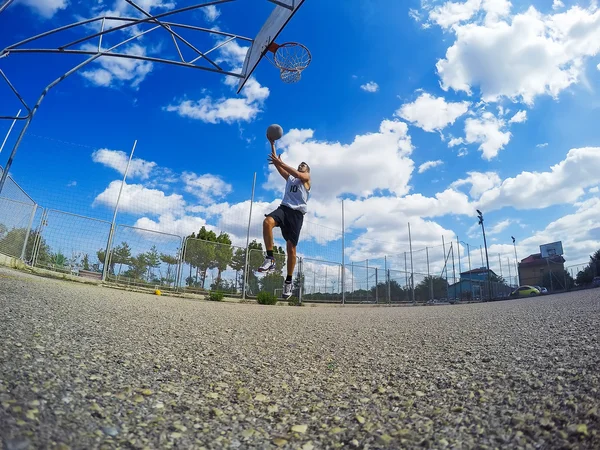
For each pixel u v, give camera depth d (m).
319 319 7.23
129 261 13.02
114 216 12.83
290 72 8.13
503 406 2.06
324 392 2.60
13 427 1.47
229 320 6.04
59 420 1.66
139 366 2.73
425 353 3.64
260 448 1.76
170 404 2.15
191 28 7.73
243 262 15.75
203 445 1.72
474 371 2.80
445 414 2.05
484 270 29.89
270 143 4.33
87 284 11.12
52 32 6.62
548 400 2.02
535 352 3.17
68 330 3.40
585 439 1.55
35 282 7.37
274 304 14.73
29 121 6.71
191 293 13.90
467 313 8.38
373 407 2.27
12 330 2.95
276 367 3.19
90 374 2.34
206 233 23.00
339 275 19.19
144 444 1.64
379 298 21.00
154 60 7.58
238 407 2.25
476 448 1.64
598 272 30.58
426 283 24.06
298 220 4.27
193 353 3.38
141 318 5.01
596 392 1.99
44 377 2.09
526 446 1.61
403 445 1.74
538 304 10.15
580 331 3.94
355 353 3.79
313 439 1.88
